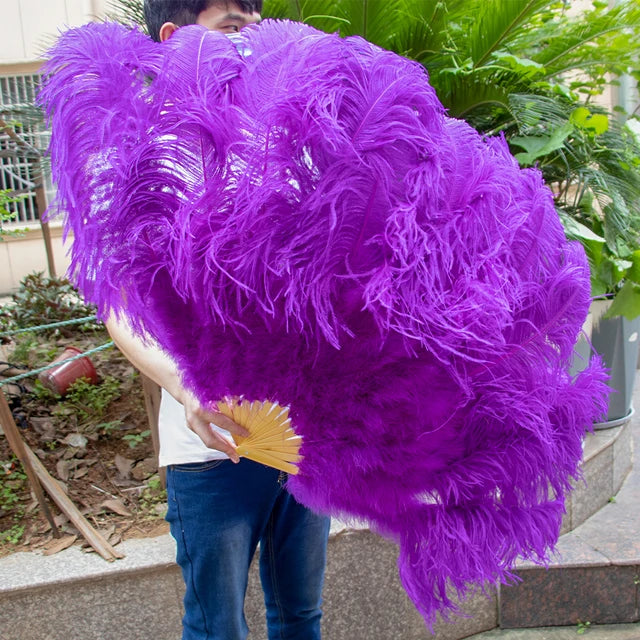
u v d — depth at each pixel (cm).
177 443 131
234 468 130
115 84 93
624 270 235
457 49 255
